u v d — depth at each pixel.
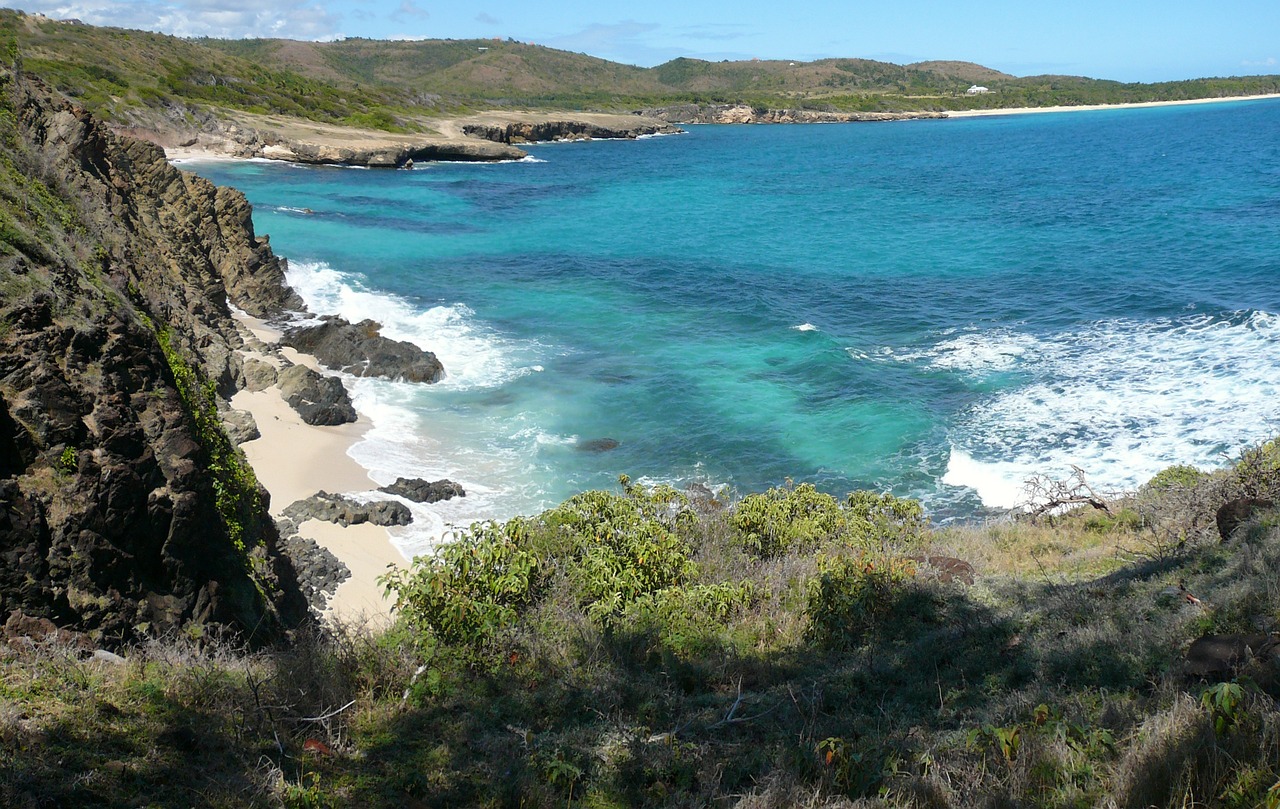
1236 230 44.47
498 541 9.80
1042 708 5.62
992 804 4.82
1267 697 4.98
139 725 5.81
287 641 10.11
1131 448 19.12
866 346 27.97
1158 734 4.95
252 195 56.94
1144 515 12.91
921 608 9.33
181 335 18.55
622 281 37.16
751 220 55.22
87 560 7.95
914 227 51.47
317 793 5.32
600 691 7.38
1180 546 10.05
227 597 9.66
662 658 8.39
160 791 5.11
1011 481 18.33
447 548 9.43
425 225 49.69
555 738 6.52
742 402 23.28
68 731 5.46
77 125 21.55
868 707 7.11
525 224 52.22
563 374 25.25
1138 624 7.28
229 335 24.42
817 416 22.34
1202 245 40.94
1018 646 7.73
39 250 10.34
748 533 12.84
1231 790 4.37
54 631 7.29
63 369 8.82
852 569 9.83
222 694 6.54
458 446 20.25
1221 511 10.20
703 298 34.25
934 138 139.75
